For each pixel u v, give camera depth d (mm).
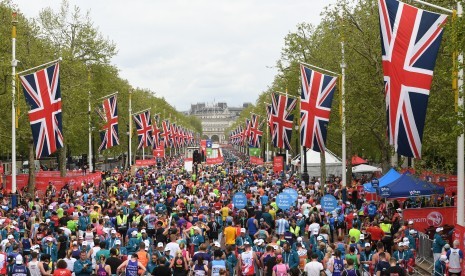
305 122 44469
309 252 25312
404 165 59562
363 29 48062
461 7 26641
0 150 72188
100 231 29812
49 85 41719
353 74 48562
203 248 24141
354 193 50406
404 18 27062
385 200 43156
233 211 38469
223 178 75938
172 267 23219
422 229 33719
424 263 31328
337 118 57938
